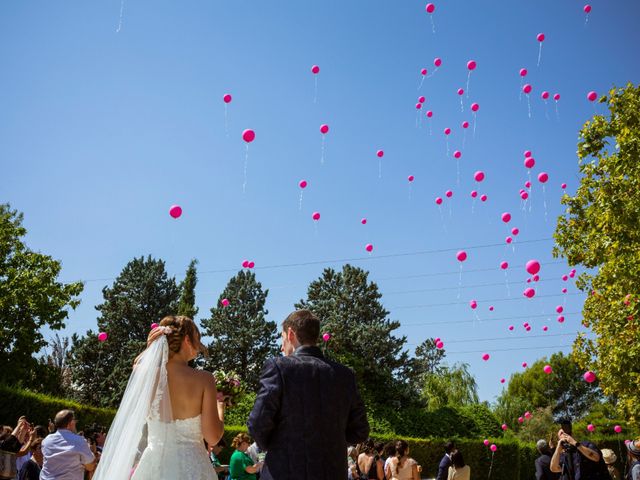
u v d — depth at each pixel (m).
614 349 11.88
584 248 13.24
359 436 2.98
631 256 11.07
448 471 9.74
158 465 2.99
